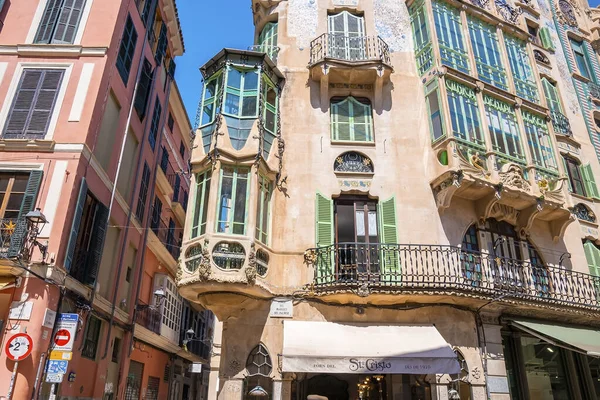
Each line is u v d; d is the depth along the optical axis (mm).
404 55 17062
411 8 17906
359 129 15664
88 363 14367
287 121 15555
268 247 13430
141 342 20172
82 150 13445
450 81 15617
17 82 14438
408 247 13711
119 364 17156
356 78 16109
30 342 10477
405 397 13523
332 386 14609
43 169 13070
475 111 15695
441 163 14719
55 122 13875
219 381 12195
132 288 18578
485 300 12734
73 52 15000
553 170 16578
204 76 16094
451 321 12977
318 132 15430
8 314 11266
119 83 16422
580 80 21781
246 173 13750
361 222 14359
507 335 14336
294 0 17953
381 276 13164
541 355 14797
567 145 19172
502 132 16031
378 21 17641
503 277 14055
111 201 15547
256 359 12406
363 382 14391
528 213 15352
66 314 11734
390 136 15500
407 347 11805
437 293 12266
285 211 14211
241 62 15445
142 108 19250
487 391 12523
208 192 13656
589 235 17531
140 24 18719
